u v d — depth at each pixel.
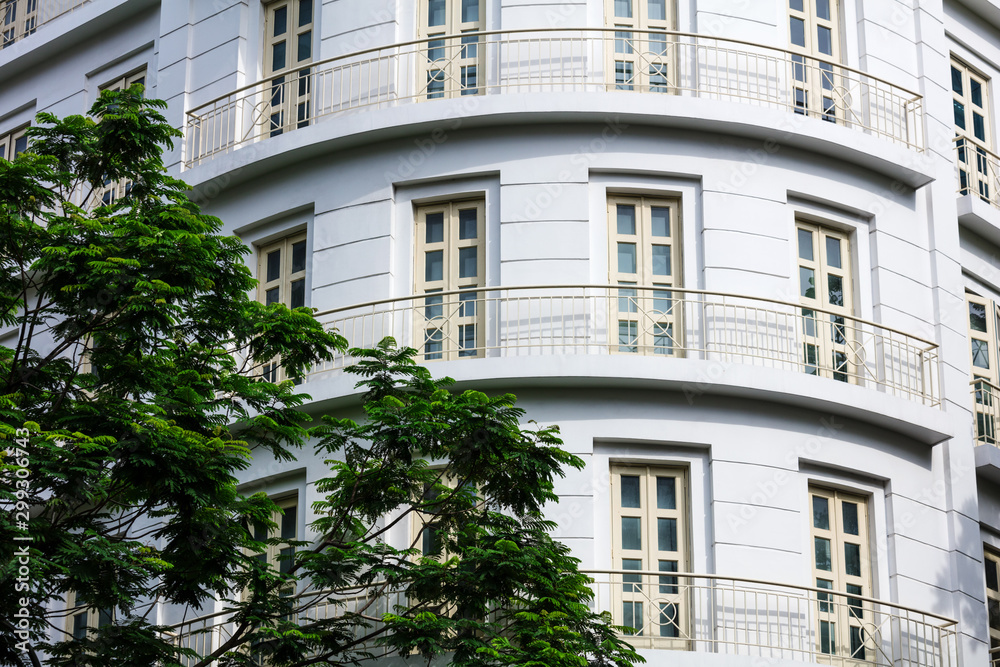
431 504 17.95
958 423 23.64
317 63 23.31
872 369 23.28
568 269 22.33
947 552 22.86
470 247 22.97
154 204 18.27
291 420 18.14
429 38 23.28
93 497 15.79
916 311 23.89
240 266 17.84
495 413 17.53
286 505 22.53
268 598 17.42
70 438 15.55
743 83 23.86
